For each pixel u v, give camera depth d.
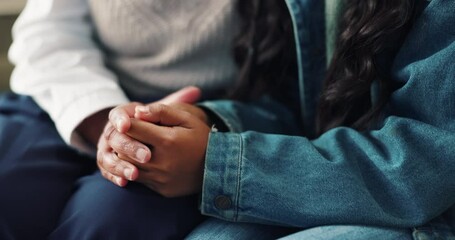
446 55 0.88
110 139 0.90
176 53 1.07
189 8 1.06
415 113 0.92
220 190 0.88
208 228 0.91
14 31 1.17
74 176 1.02
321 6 1.00
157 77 1.10
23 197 0.94
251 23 1.05
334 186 0.87
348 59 0.94
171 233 0.90
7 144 1.01
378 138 0.91
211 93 1.11
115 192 0.91
